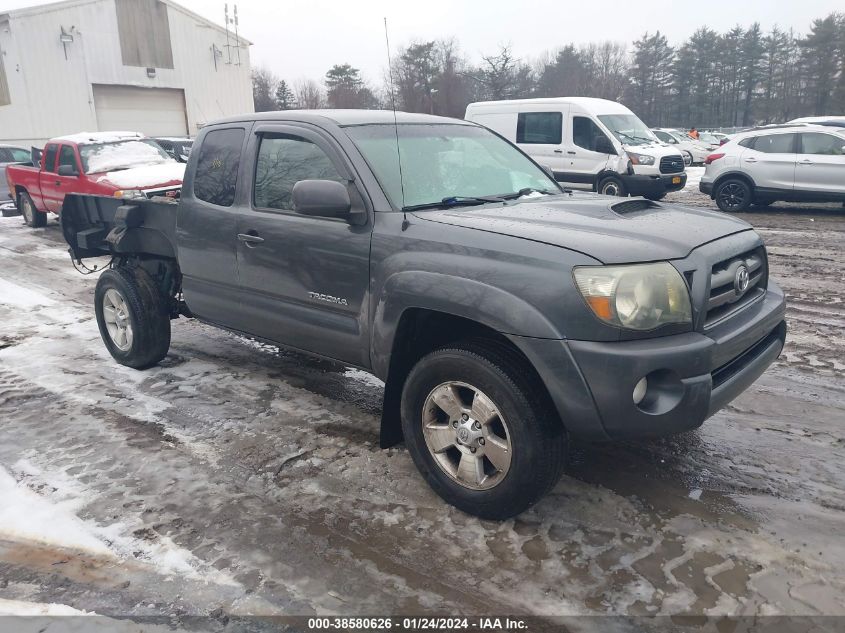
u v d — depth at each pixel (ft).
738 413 13.78
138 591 8.72
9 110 88.33
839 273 26.13
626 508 10.42
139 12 98.43
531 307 8.96
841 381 15.34
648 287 8.79
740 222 11.38
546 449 9.32
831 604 8.26
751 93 265.95
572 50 220.64
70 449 12.64
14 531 10.05
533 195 13.07
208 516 10.37
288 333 13.09
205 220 14.19
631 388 8.64
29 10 87.71
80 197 18.22
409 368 11.29
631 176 45.29
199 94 107.96
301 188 10.61
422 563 9.20
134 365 16.88
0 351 18.67
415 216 10.78
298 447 12.62
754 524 9.93
